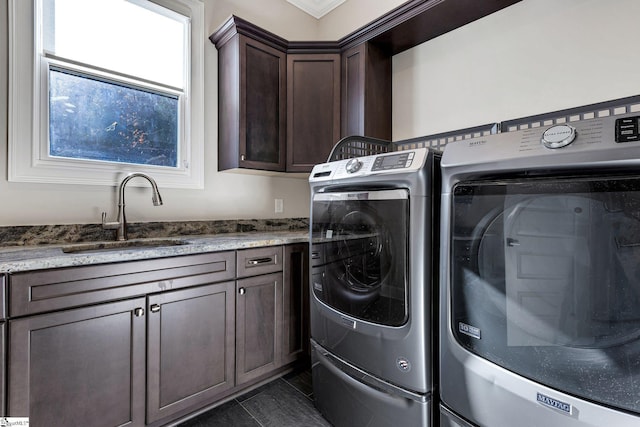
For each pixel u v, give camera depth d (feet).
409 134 7.82
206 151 7.49
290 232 8.25
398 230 3.93
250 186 8.27
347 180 4.64
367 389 4.29
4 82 5.17
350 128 7.72
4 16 5.18
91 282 4.09
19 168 5.26
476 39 6.75
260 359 5.98
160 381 4.72
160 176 6.78
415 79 7.74
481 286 3.23
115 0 6.37
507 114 6.26
